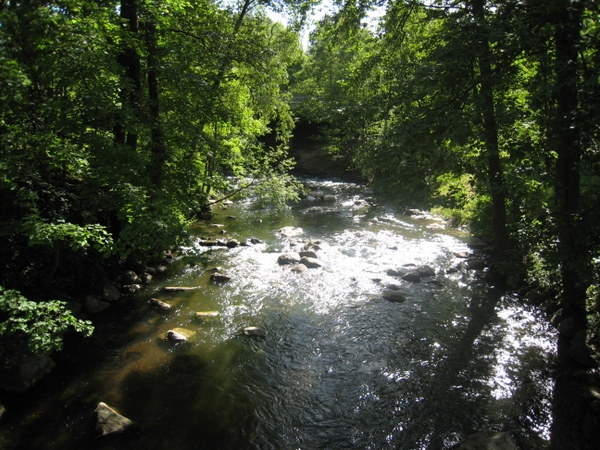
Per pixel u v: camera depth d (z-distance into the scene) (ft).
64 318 21.89
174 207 33.88
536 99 30.91
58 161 24.66
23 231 25.68
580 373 25.55
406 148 29.55
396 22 40.88
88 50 24.40
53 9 25.58
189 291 38.37
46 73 24.47
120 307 34.96
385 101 31.86
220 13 45.88
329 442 21.34
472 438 20.76
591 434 21.29
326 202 79.00
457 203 42.32
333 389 25.44
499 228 39.42
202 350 29.27
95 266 37.24
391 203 74.02
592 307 29.14
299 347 29.91
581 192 35.01
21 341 26.25
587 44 23.84
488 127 31.40
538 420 22.47
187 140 37.06
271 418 22.97
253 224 62.39
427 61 30.35
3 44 23.16
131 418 22.61
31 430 21.42
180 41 40.45
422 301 36.86
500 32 24.88
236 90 52.01
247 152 47.57
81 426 21.84
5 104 21.93
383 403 24.16
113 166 27.20
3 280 29.12
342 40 46.14
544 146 28.37
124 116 28.81
